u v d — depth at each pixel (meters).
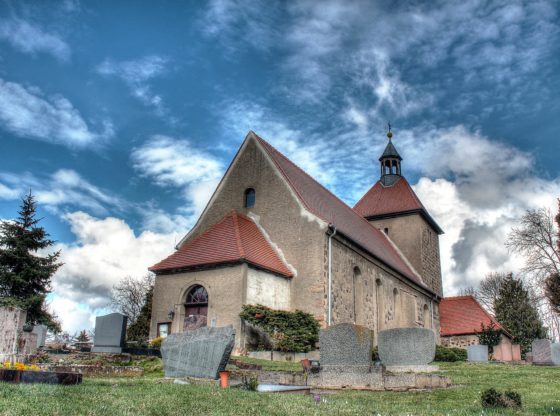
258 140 27.75
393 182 42.94
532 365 25.09
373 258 29.56
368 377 13.78
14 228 32.56
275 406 8.79
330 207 30.47
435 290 41.25
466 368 21.14
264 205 26.33
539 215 36.34
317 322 22.41
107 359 16.61
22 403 7.25
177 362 13.80
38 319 32.09
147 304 36.62
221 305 21.84
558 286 33.50
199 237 25.11
